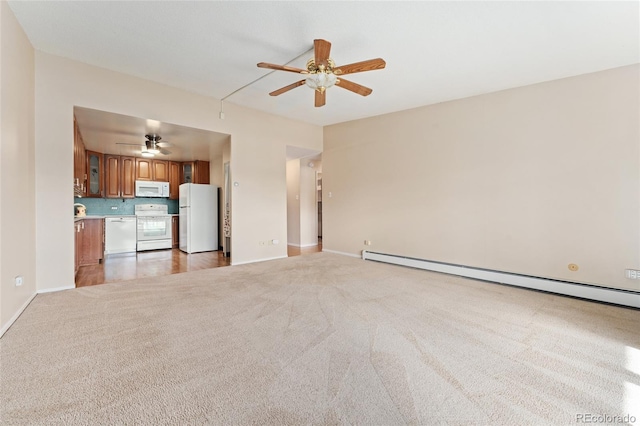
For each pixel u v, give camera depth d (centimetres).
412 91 369
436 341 190
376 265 443
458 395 135
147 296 281
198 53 288
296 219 690
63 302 261
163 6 217
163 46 274
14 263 222
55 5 215
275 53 287
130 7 218
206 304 258
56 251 295
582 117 302
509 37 249
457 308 254
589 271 298
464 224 385
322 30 246
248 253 463
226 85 368
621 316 240
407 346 183
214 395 133
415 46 267
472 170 378
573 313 246
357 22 233
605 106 290
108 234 541
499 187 356
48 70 286
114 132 416
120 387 139
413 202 437
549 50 266
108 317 227
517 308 257
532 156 332
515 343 189
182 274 376
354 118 509
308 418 119
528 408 127
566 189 311
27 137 256
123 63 309
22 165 243
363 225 507
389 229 468
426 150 422
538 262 328
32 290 271
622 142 281
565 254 312
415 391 137
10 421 116
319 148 570
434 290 311
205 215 575
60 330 202
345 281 343
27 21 234
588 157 299
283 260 480
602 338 197
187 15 227
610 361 167
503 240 353
